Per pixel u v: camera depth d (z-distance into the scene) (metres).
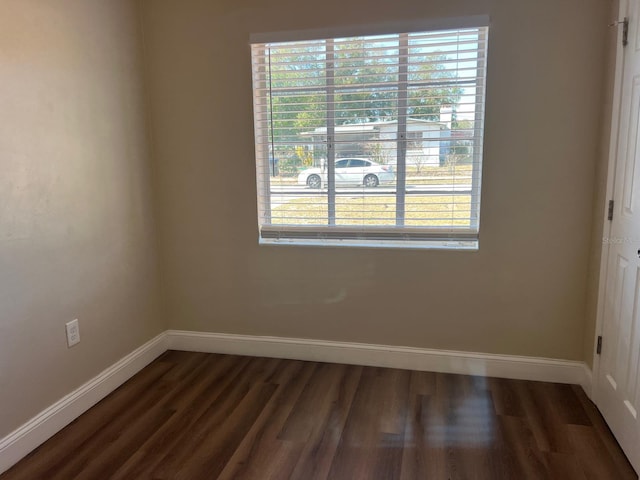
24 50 1.91
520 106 2.30
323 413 2.24
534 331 2.48
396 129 2.50
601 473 1.79
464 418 2.18
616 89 1.99
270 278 2.80
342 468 1.85
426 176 2.51
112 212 2.48
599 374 2.18
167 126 2.77
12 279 1.89
